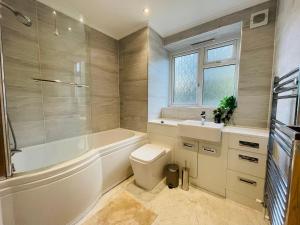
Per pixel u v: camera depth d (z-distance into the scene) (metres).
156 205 1.54
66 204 1.21
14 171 1.07
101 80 2.43
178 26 2.21
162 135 2.17
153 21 2.10
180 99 2.73
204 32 2.10
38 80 1.70
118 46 2.64
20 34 1.54
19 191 0.99
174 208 1.50
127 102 2.61
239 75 1.81
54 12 1.76
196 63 2.49
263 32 1.64
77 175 1.28
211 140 1.62
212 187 1.74
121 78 2.66
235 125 1.88
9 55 1.48
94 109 2.36
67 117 1.99
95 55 2.30
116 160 1.84
